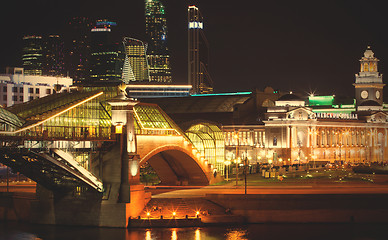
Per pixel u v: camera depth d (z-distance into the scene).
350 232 108.88
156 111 136.12
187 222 109.06
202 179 148.38
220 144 166.38
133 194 108.38
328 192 125.12
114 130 108.88
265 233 106.81
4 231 104.94
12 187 143.25
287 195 116.38
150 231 104.88
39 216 112.62
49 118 104.50
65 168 100.38
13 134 95.88
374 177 153.50
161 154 142.62
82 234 102.31
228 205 115.81
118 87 112.44
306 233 107.56
